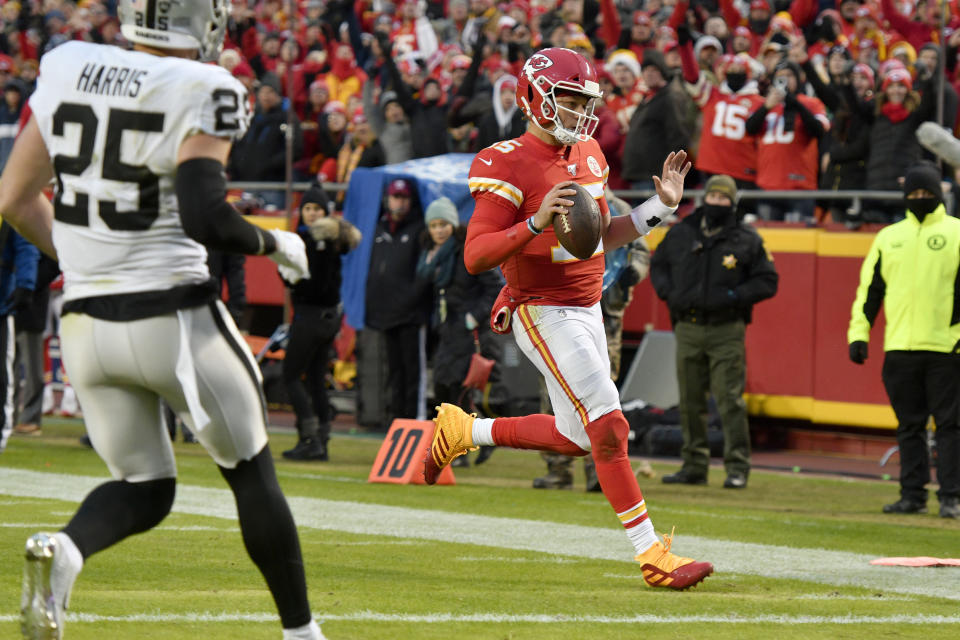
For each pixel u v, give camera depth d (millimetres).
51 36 38281
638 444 23609
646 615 9391
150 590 9820
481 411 22562
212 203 6828
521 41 28016
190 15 7277
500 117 25422
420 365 23359
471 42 30594
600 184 11023
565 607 9633
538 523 14680
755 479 20219
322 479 18578
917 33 27078
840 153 22859
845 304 22922
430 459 12094
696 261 19031
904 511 16547
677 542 13562
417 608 9398
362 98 29672
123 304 7012
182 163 6863
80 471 18312
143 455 7355
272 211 28172
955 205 21062
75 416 27688
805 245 23266
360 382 25578
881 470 21531
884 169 22219
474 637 8422
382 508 15641
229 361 7160
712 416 23500
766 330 23719
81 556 6898
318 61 33031
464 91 26531
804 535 14344
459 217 23719
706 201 19109
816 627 9109
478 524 14453
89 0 41812
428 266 21156
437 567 11438
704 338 19047
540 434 11359
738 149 23766
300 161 29578
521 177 10617
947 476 16266
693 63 25484
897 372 16500
